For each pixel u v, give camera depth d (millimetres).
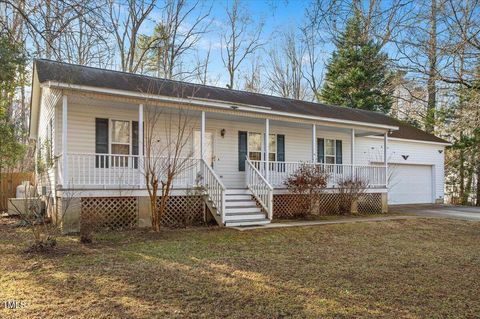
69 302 4676
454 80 7254
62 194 9805
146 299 4812
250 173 13523
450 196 25594
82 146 11961
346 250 8312
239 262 6895
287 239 9516
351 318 4320
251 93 17359
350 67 23719
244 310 4504
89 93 10258
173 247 8164
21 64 10109
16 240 8828
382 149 19703
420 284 5746
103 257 7086
